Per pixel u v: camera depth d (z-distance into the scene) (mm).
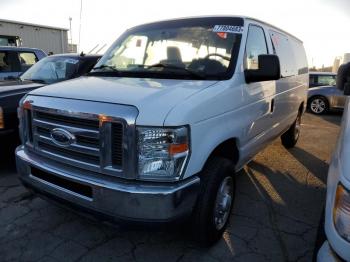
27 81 5598
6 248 2969
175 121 2338
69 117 2582
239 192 4297
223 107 2893
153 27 3922
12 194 4012
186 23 3758
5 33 16766
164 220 2398
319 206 3965
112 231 3271
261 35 4000
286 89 4879
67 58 6172
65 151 2705
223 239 3195
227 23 3584
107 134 2402
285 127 5355
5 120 4262
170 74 3207
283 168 5320
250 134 3594
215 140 2781
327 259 1901
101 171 2488
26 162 2961
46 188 2846
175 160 2373
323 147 6766
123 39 4039
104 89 2742
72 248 2996
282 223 3535
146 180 2400
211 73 3164
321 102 12086
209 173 2834
